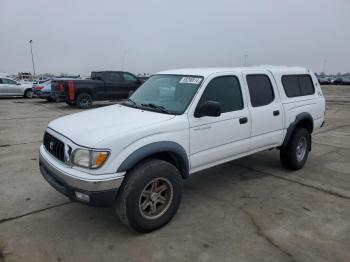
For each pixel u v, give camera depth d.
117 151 3.16
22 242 3.31
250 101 4.58
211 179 5.20
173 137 3.57
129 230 3.56
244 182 5.06
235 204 4.25
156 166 3.40
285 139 5.20
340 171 5.63
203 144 3.94
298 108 5.36
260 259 3.05
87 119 3.80
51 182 3.51
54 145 3.58
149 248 3.22
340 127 10.33
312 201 4.36
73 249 3.20
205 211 4.03
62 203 4.23
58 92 15.71
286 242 3.33
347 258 3.06
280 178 5.25
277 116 4.95
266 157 6.42
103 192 3.10
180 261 3.02
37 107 16.70
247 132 4.49
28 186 4.82
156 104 4.14
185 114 3.77
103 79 16.33
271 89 4.99
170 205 3.62
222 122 4.12
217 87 4.18
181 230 3.57
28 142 7.86
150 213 3.49
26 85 23.19
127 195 3.25
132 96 4.74
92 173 3.10
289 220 3.81
